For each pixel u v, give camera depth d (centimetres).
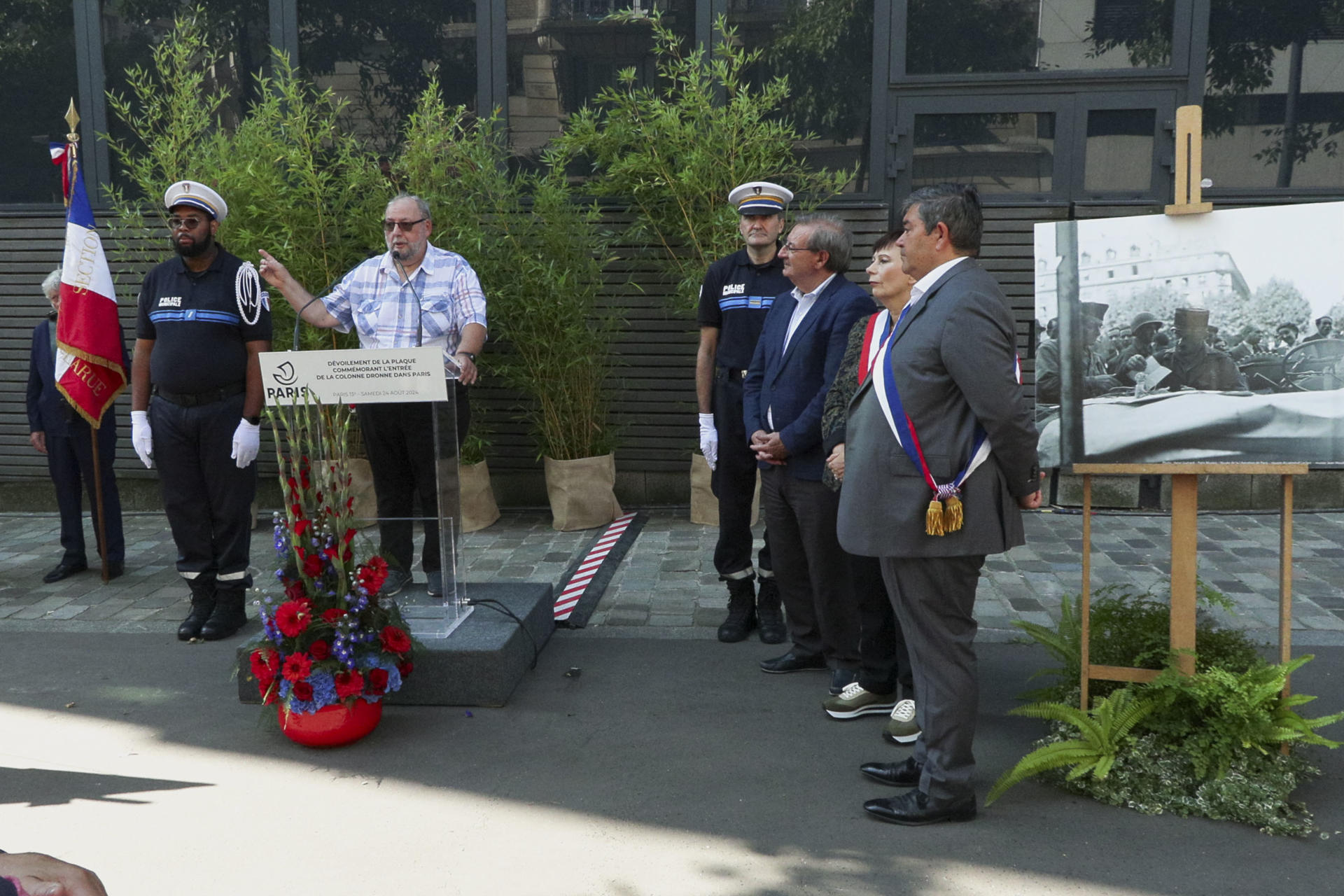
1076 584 488
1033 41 601
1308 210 285
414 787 300
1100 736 286
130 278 663
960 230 257
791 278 354
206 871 257
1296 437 286
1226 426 289
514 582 434
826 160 621
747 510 418
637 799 291
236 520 437
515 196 608
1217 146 600
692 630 436
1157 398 293
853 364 318
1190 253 291
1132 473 294
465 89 638
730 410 411
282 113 611
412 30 636
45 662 411
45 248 671
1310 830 266
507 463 661
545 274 572
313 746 326
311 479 332
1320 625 424
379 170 586
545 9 627
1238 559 520
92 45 652
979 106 606
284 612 320
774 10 613
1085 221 297
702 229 589
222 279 431
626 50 626
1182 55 589
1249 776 277
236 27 646
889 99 611
